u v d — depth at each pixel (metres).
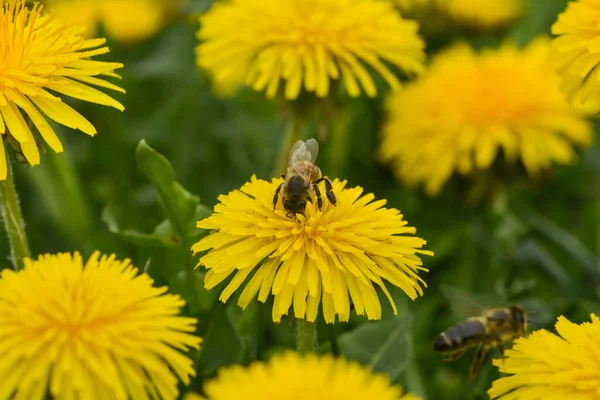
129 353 0.24
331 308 0.26
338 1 0.32
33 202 0.37
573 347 0.25
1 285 0.25
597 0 0.29
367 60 0.32
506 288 0.33
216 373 0.28
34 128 0.27
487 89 0.35
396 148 0.36
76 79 0.28
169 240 0.29
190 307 0.29
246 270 0.26
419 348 0.33
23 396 0.24
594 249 0.35
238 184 0.37
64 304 0.24
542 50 0.36
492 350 0.30
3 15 0.27
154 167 0.29
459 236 0.35
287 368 0.23
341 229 0.26
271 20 0.31
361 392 0.23
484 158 0.34
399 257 0.26
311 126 0.36
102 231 0.36
